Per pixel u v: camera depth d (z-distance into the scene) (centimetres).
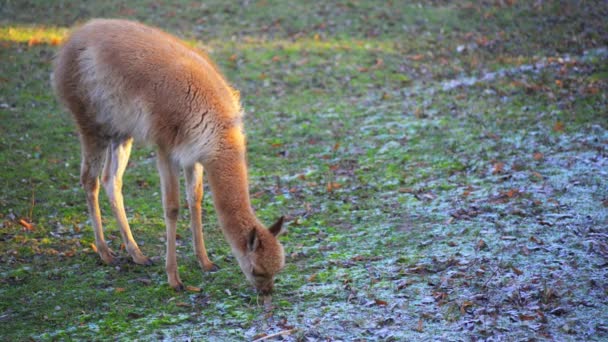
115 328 834
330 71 1989
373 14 2427
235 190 871
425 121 1586
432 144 1448
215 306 884
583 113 1516
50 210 1220
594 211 1077
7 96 1753
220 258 1033
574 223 1045
